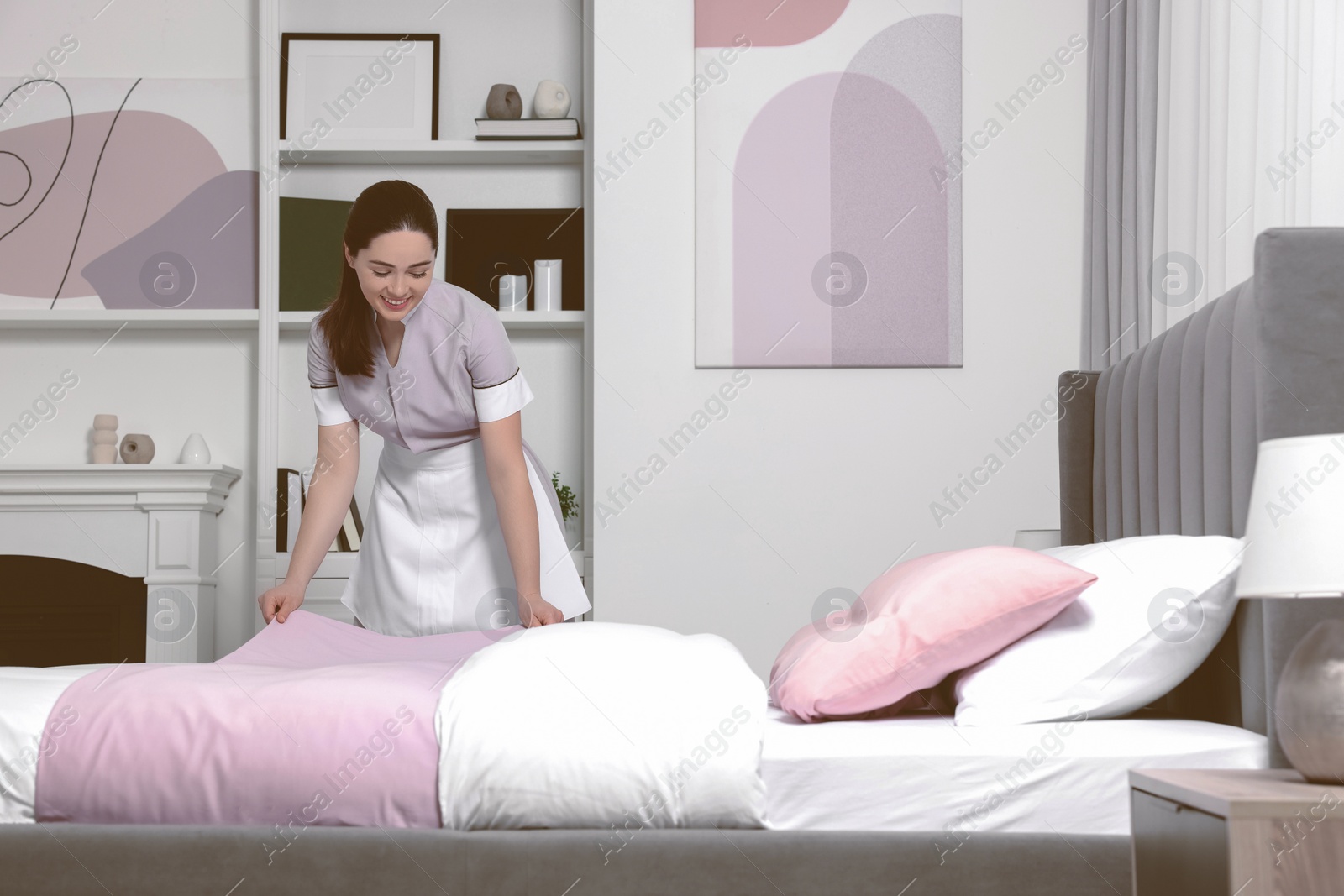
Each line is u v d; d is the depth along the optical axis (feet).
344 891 4.18
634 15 11.27
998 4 11.23
